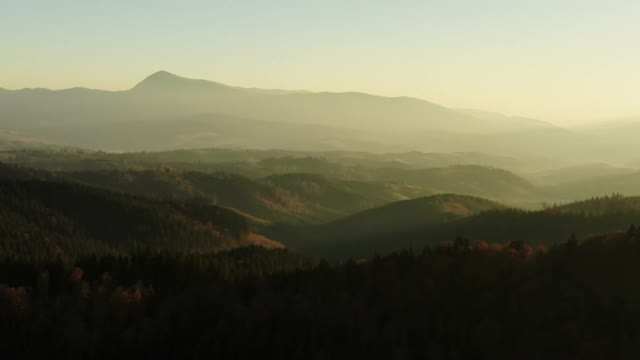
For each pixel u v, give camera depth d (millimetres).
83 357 156500
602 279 151625
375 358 139125
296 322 155625
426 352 137125
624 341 126875
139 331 161750
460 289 160250
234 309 166125
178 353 154500
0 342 160625
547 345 131250
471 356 133625
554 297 147375
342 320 153125
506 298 150750
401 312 153875
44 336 162750
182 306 172000
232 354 150250
